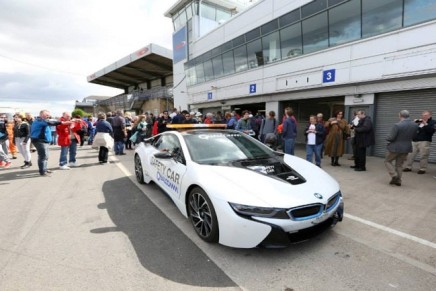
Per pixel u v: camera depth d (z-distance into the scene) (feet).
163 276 7.86
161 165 13.98
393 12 27.96
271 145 17.99
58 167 25.54
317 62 37.01
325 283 7.45
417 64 26.25
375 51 29.84
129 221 12.03
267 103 48.01
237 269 8.17
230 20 56.24
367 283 7.42
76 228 11.29
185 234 10.63
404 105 28.37
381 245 9.55
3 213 13.12
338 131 24.38
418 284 7.36
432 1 25.00
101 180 19.90
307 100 45.55
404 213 12.64
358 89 32.30
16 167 26.05
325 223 9.33
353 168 23.61
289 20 40.98
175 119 31.63
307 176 10.23
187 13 78.38
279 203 8.27
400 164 17.26
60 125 23.99
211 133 14.28
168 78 143.54
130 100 132.67
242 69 53.42
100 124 26.61
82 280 7.68
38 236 10.54
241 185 9.09
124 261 8.68
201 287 7.35
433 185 17.62
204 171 10.27
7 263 8.61
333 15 34.19
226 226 8.61
